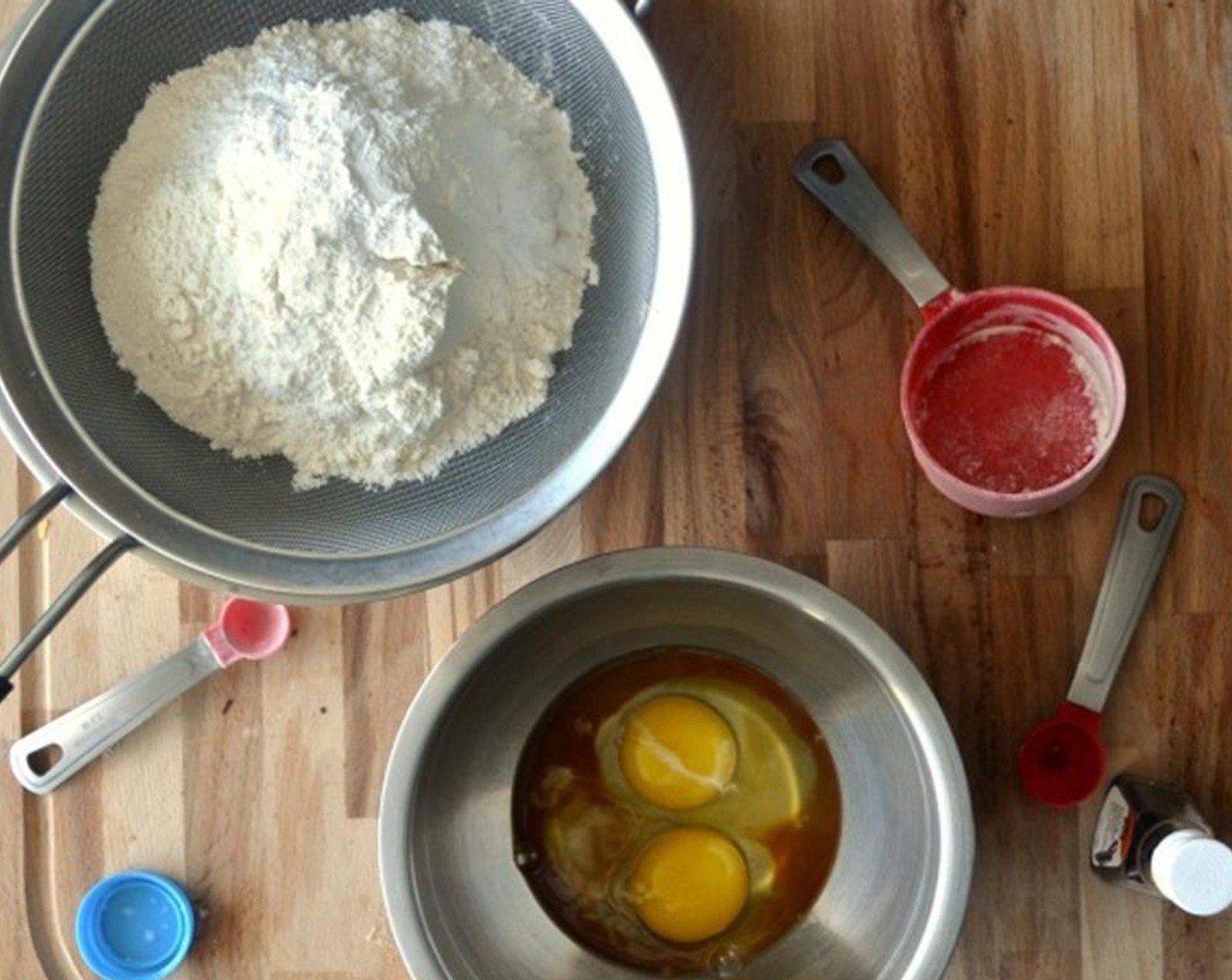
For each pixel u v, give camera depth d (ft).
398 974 4.30
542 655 4.28
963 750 4.26
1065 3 4.32
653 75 3.81
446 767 4.15
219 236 3.89
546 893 4.33
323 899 4.31
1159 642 4.24
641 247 3.97
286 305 3.85
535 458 4.04
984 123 4.33
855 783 4.23
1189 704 4.23
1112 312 4.30
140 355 4.03
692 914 4.28
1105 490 4.26
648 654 4.40
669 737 4.33
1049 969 4.22
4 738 4.38
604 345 4.06
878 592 4.29
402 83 4.02
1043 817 4.23
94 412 3.93
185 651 4.29
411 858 3.82
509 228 4.03
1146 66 4.30
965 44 4.33
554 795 4.37
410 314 3.79
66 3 3.84
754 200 4.36
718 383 4.34
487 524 3.84
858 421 4.31
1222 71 4.29
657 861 4.30
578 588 3.83
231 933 4.32
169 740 4.36
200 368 4.00
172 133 4.00
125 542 3.76
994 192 4.33
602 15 3.83
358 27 4.13
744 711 4.38
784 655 4.28
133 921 4.30
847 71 4.36
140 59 4.02
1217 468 4.25
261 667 4.36
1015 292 4.09
